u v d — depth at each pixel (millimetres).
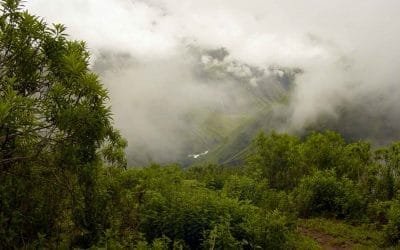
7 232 6539
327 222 19188
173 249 9594
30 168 6559
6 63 6375
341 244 16172
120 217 9945
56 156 6453
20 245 7078
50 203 7152
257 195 18469
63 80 6539
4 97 5648
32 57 6516
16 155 6199
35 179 6734
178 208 11227
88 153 6738
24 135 5773
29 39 6426
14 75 6324
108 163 9234
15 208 6719
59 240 7656
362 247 15523
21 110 5598
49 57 6688
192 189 14039
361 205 20344
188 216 11055
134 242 10141
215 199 12195
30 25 6340
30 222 6988
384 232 16109
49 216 7211
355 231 17703
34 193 6906
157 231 10930
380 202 19125
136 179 12562
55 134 6246
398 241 15375
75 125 6012
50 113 6078
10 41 6277
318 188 21906
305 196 21734
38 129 5938
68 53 6734
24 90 6617
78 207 7570
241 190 18359
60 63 6625
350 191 21234
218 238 10344
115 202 9320
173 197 11836
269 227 11938
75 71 6312
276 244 11797
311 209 21453
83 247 8102
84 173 6992
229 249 10180
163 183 13297
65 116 5906
